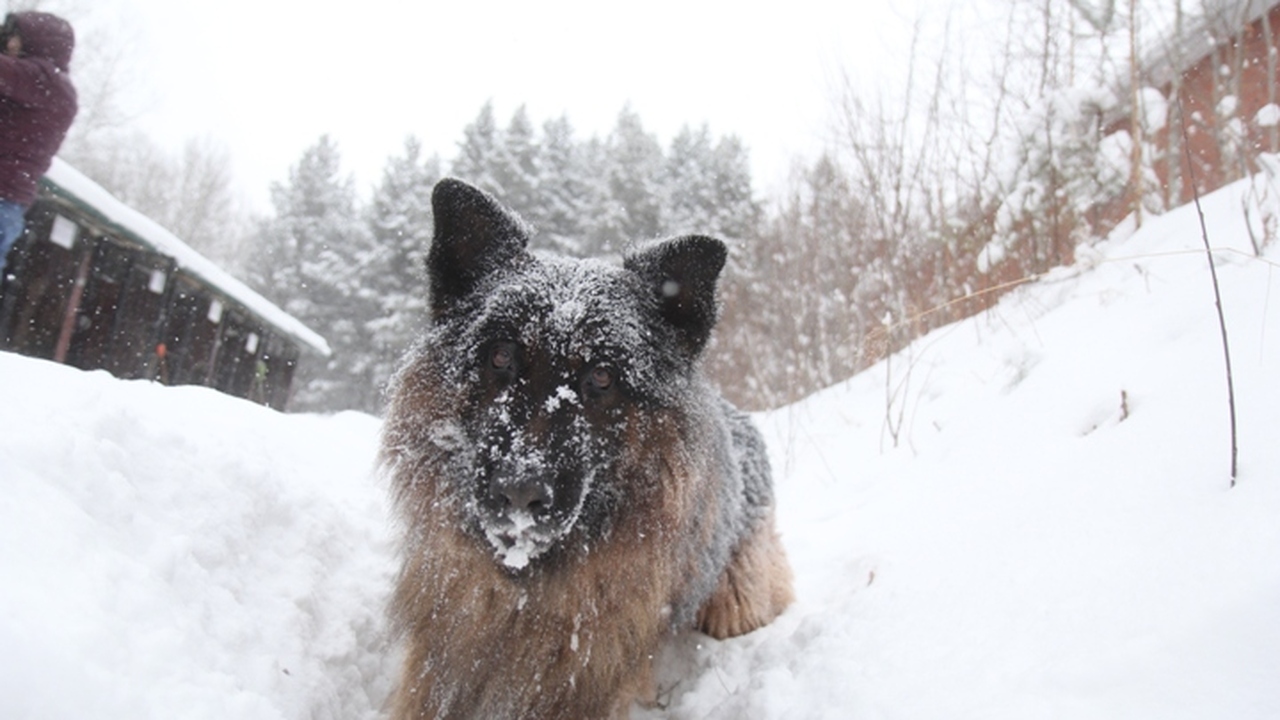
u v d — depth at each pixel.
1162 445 0.57
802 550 0.98
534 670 0.59
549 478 0.53
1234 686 0.34
